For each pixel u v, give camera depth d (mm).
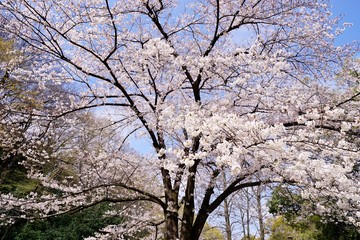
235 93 5160
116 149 6352
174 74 5617
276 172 4008
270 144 3002
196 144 4914
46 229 11172
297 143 3674
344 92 5605
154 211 8562
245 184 5164
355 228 6605
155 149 5379
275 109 4941
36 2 4656
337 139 4773
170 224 4977
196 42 6250
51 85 7254
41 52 5383
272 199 8844
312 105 4793
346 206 3885
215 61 5184
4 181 10008
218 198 5258
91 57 5789
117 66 5676
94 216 11109
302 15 5840
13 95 7148
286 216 8969
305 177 3852
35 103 7047
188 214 5121
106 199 5035
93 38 5359
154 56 4891
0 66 6902
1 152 9078
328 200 4930
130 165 6336
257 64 4762
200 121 3594
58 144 9023
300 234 11406
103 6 5172
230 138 3176
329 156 4074
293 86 5539
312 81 5785
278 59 5020
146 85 5785
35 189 9594
